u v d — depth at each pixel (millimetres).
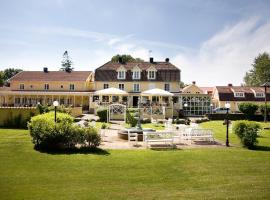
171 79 57844
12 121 29562
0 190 12016
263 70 104938
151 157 17438
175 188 12523
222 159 17188
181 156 17734
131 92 57656
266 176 14211
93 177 13930
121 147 20438
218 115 49281
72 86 62031
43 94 58906
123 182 13297
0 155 17062
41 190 12125
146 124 37031
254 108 49469
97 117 45125
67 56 108125
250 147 20734
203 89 85875
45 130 18328
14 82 62750
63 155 17344
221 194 11695
